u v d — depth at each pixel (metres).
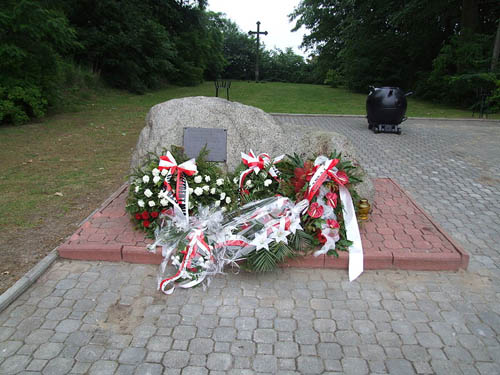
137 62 20.77
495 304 3.43
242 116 4.87
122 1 19.12
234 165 4.79
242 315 3.25
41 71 12.05
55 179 6.39
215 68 37.56
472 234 4.73
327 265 3.94
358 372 2.68
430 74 19.58
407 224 4.65
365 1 21.30
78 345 2.88
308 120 13.68
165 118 4.80
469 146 9.38
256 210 3.96
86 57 19.05
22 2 10.17
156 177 4.07
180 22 27.81
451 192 6.14
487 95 15.84
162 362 2.73
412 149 9.02
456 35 18.81
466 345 2.94
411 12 18.56
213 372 2.66
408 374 2.67
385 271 3.92
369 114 11.22
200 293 3.53
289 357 2.80
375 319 3.22
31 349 2.83
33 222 4.73
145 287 3.59
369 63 23.64
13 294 3.34
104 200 5.49
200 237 3.73
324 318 3.23
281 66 49.22
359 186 4.77
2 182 6.18
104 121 12.03
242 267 3.79
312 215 3.90
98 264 3.93
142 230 4.30
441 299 3.49
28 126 10.85
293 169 4.39
